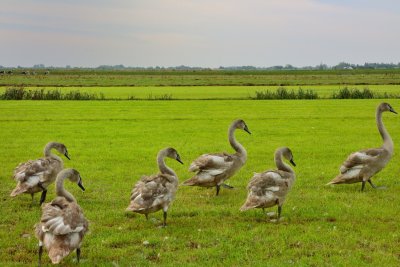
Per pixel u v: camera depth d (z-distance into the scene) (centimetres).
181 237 1170
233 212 1375
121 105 5119
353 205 1438
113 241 1130
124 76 16488
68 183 1738
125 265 995
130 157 2253
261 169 1988
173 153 1391
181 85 10150
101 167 2025
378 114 1673
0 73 17050
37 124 3528
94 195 1568
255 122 3656
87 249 1084
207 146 2589
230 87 9275
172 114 4250
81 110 4562
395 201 1488
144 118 3944
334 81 11512
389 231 1199
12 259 1030
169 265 987
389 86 9012
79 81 11906
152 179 1205
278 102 5466
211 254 1048
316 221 1292
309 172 1919
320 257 1028
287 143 2675
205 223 1280
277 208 1415
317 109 4622
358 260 1006
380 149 1620
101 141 2764
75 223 901
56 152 2392
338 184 1728
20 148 2502
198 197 1557
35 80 12125
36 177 1374
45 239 897
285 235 1170
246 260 1019
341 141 2734
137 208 1156
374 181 1778
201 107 4903
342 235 1173
